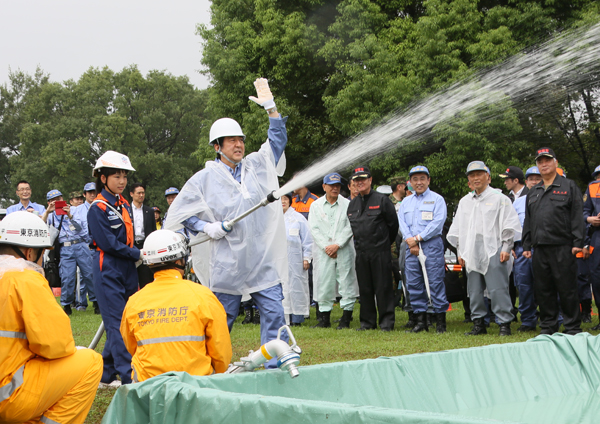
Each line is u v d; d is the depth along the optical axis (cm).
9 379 329
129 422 309
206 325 380
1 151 5838
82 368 357
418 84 1550
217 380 323
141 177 4516
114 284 528
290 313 944
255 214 509
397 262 1002
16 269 338
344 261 898
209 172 509
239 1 2086
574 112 1516
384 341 720
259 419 265
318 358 627
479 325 768
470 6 1625
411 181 838
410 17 1805
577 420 356
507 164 1500
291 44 1889
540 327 761
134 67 4894
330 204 916
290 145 1972
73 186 4272
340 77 1752
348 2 1808
